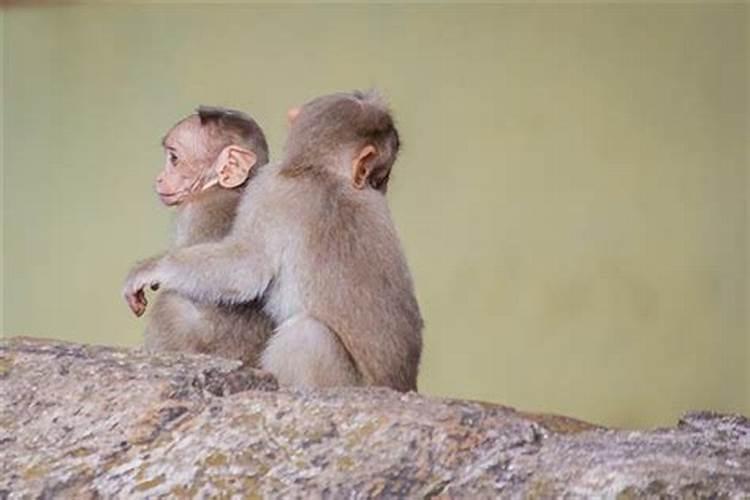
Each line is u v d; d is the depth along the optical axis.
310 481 5.04
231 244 8.16
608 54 17.89
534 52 17.97
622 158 17.92
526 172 18.02
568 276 18.05
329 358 8.01
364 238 8.20
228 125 8.98
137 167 18.86
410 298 8.37
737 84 17.80
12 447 5.33
